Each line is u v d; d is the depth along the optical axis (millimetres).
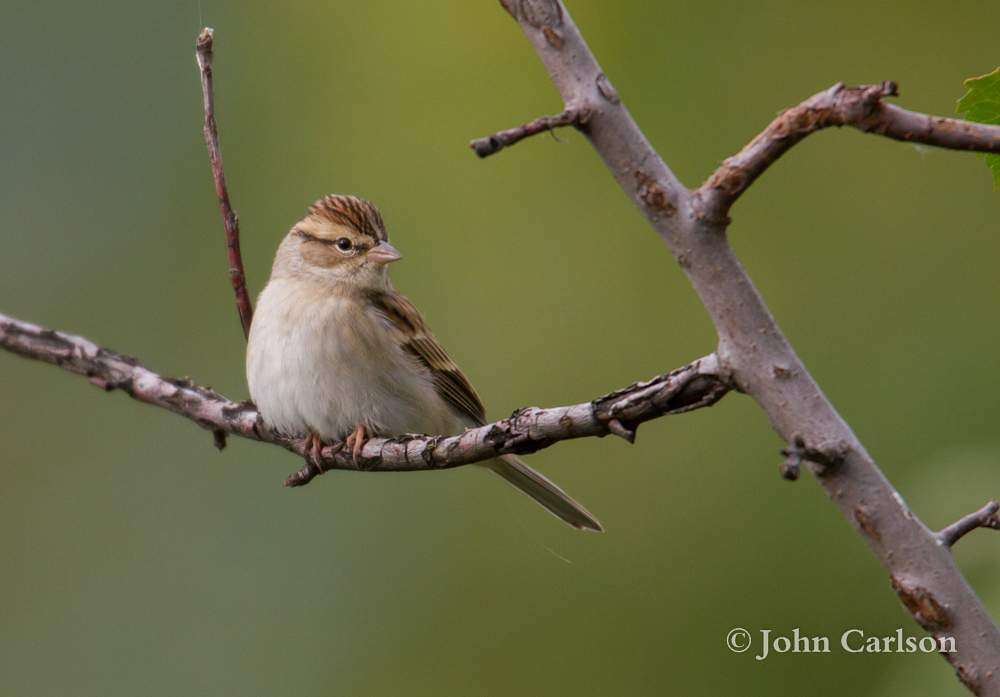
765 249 11344
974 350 10156
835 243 11133
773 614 9922
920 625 3955
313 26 12875
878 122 3758
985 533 7852
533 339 11742
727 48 11867
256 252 12211
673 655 10133
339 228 8508
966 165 10961
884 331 10641
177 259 12383
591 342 11617
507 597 10844
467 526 11203
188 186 12594
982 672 3875
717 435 10664
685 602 10258
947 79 11156
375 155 12422
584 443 11031
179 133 12820
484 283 12047
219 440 7613
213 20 12977
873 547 3998
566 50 4082
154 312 12297
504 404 11609
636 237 11898
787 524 10148
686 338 11391
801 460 3754
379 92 12602
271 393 7809
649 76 11930
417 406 8422
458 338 11867
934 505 8289
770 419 4066
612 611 10516
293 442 7637
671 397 4324
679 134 11734
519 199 12227
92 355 7328
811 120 3814
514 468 8805
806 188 11383
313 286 8375
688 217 4039
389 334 8320
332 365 7996
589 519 8836
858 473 3977
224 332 12086
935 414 10016
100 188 12672
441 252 12156
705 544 10344
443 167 12336
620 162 4070
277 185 12398
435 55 12586
